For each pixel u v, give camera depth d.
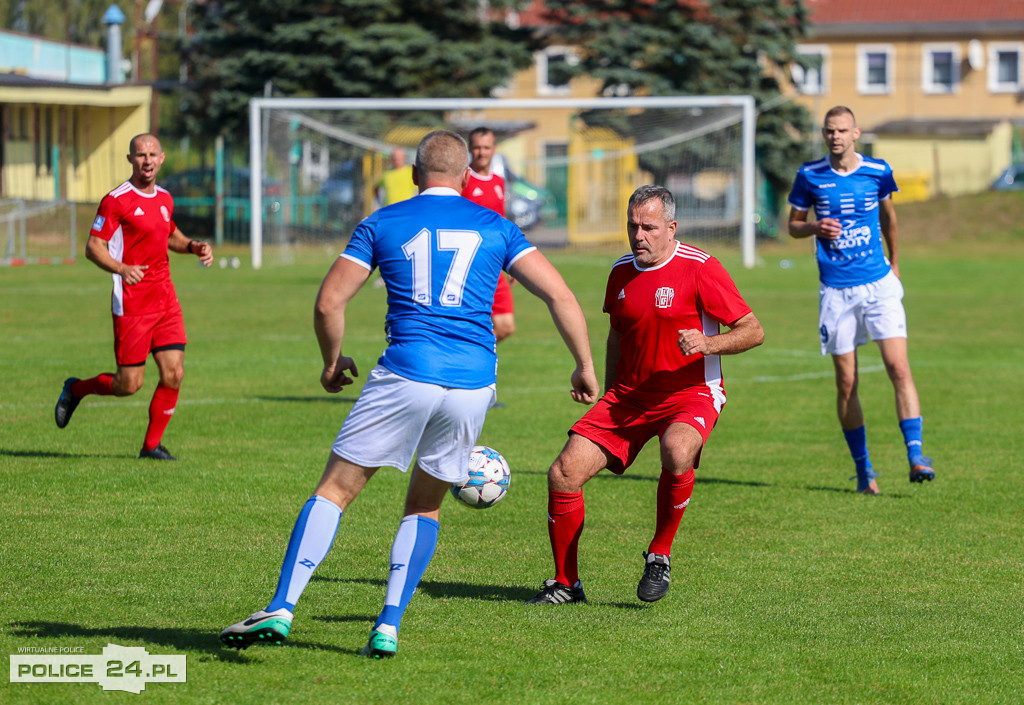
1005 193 126.94
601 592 17.55
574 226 107.88
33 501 22.30
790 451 29.14
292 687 13.16
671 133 104.75
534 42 123.38
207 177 112.38
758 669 14.18
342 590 17.34
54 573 17.69
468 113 146.62
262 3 111.06
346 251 14.30
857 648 15.03
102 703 12.61
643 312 17.30
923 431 31.80
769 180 119.50
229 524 20.95
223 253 102.50
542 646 14.86
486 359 14.29
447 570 18.58
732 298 17.08
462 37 117.69
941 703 13.23
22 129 109.50
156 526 20.70
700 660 14.45
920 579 18.41
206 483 24.16
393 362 13.95
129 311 25.73
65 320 54.78
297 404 34.31
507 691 13.24
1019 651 15.03
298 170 101.44
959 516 22.66
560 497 16.73
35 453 26.91
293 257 99.94
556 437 30.42
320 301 14.16
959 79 167.50
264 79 111.19
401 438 13.99
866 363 45.47
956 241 118.00
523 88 161.50
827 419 33.50
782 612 16.56
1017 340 52.00
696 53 116.38
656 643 15.07
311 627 15.44
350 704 12.72
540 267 14.42
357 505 22.86
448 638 15.07
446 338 14.05
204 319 56.91
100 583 17.22
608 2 120.81
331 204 101.88
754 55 120.69
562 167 110.38
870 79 170.25
